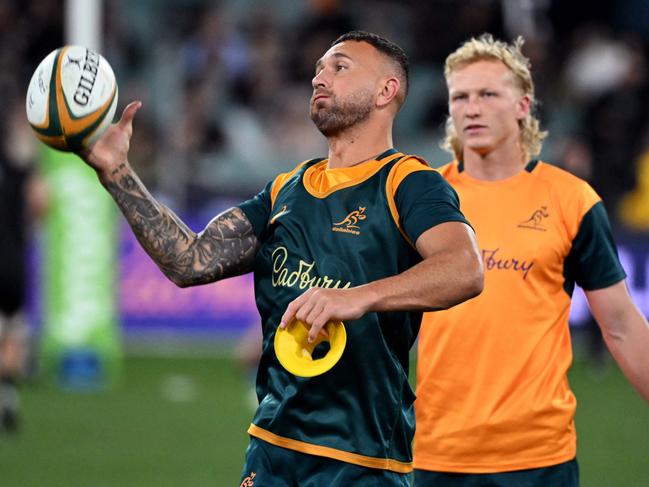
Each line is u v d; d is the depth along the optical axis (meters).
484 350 17.84
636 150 59.25
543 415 17.66
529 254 18.05
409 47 65.44
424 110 63.09
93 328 44.31
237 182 58.19
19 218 39.16
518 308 17.94
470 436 17.75
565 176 18.59
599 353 49.69
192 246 14.64
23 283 38.31
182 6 64.81
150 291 53.00
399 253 14.04
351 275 14.05
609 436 36.25
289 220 14.60
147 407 39.84
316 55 62.91
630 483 29.89
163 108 60.09
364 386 13.98
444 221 13.39
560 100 62.84
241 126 60.31
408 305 12.77
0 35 59.56
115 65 61.22
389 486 14.15
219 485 28.80
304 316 12.60
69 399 41.34
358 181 14.41
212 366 48.41
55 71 13.90
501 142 18.70
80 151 14.17
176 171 56.03
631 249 52.78
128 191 14.35
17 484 28.55
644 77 63.47
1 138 39.72
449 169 19.47
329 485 13.80
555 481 17.69
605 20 69.06
